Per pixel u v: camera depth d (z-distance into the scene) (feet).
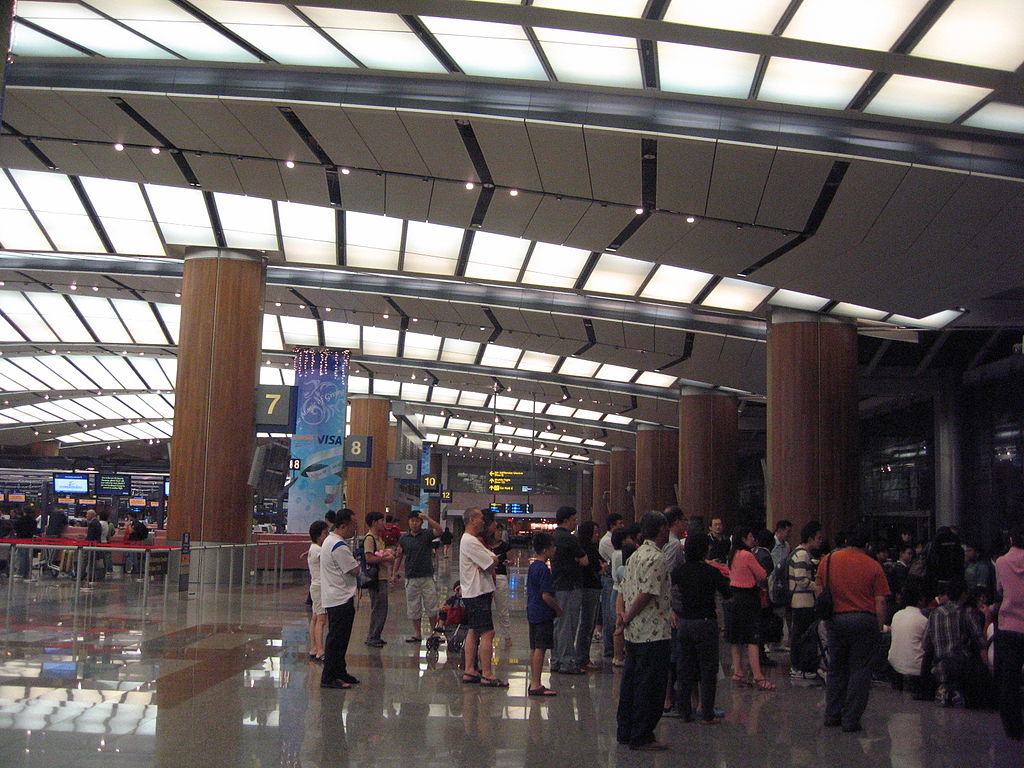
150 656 38.99
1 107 16.29
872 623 29.01
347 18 45.73
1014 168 49.85
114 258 96.48
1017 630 27.73
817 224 58.85
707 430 136.05
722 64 46.32
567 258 80.84
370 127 54.75
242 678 34.42
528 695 33.17
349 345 139.13
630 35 42.27
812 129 50.11
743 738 27.53
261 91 53.11
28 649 39.55
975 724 30.78
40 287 106.52
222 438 80.53
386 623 57.31
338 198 66.69
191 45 50.78
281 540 107.24
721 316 93.86
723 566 38.73
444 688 34.12
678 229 63.26
